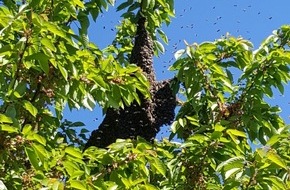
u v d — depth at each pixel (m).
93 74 5.96
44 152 5.01
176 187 6.52
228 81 7.11
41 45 5.24
